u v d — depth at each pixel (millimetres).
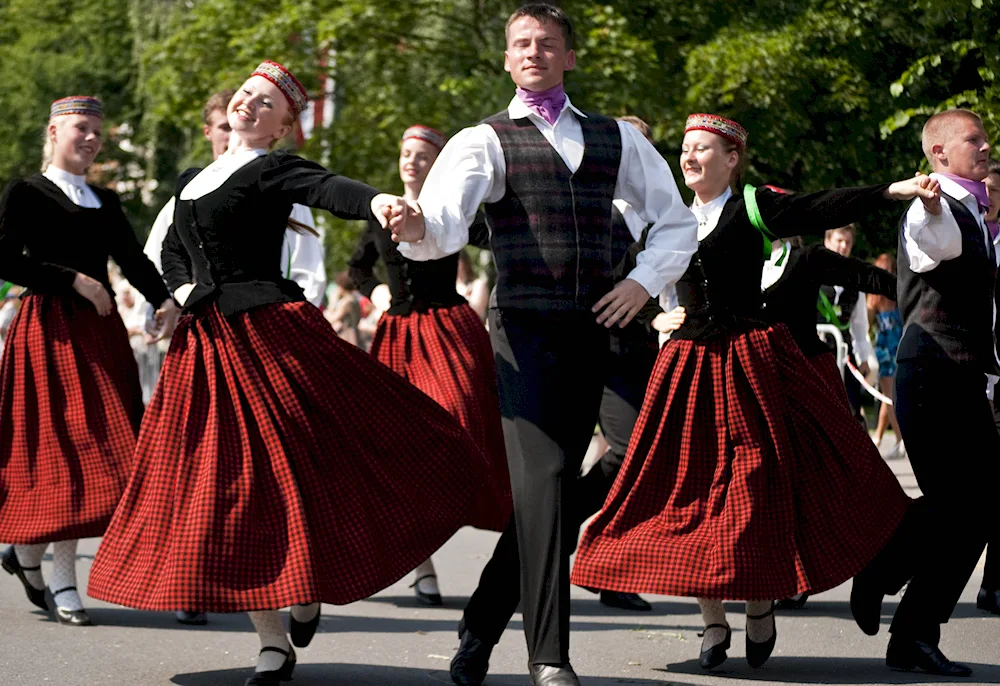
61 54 46156
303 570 5766
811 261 8078
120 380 8117
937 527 6652
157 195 44688
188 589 5723
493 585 6219
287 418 6008
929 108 11555
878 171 15398
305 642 6441
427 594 8984
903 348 6742
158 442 6055
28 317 8008
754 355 6535
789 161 16297
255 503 5898
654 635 7801
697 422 6531
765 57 16156
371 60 26625
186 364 6152
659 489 6547
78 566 10234
